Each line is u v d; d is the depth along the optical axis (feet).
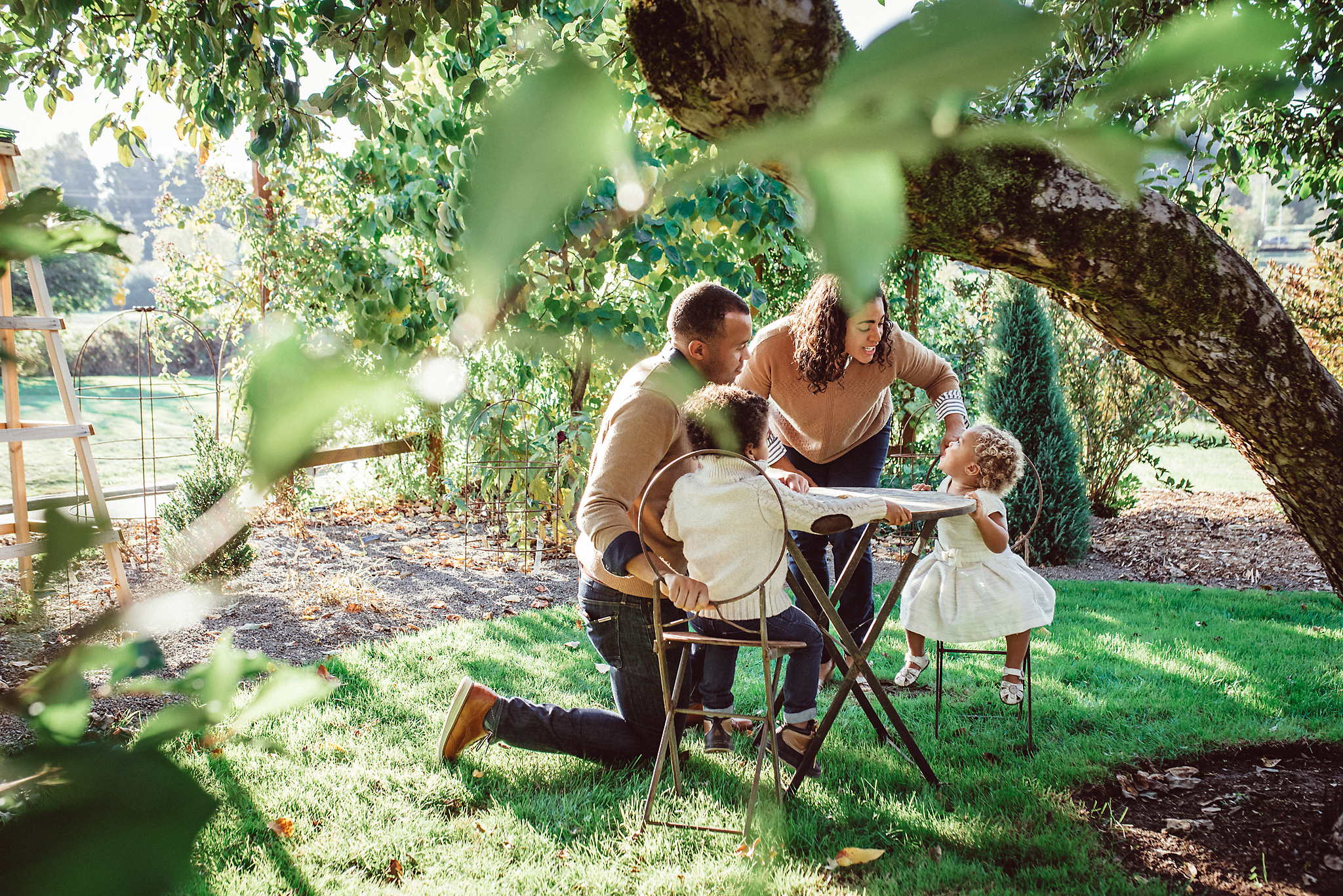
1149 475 34.71
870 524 10.27
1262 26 0.37
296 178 22.77
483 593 18.51
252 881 8.17
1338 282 29.09
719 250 10.02
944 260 24.40
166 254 25.16
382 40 3.86
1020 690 12.07
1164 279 4.62
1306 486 6.59
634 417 8.33
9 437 14.44
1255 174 13.85
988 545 11.78
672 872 8.38
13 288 9.49
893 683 13.60
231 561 16.57
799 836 8.93
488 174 0.30
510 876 8.38
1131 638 15.79
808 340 10.93
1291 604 18.29
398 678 13.35
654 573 8.36
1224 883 8.35
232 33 8.23
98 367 21.06
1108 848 8.94
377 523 24.67
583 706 12.51
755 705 12.36
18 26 7.43
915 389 23.97
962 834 9.10
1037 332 22.47
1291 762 10.75
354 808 9.55
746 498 8.95
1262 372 5.66
